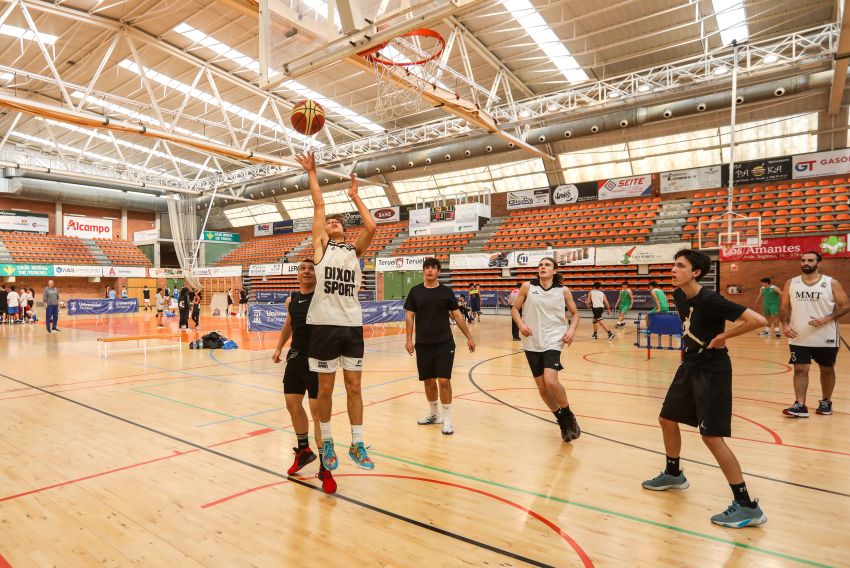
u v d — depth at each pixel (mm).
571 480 3398
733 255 17094
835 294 4918
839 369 7934
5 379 7480
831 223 17016
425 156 23062
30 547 2525
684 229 20078
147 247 33594
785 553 2438
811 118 18906
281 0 7688
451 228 26406
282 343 3846
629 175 23609
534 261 21578
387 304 15266
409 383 7094
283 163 19594
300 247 32375
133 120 15070
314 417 3488
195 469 3643
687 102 16969
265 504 3033
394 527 2730
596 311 12766
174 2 13969
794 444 4141
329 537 2619
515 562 2361
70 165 29438
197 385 6965
